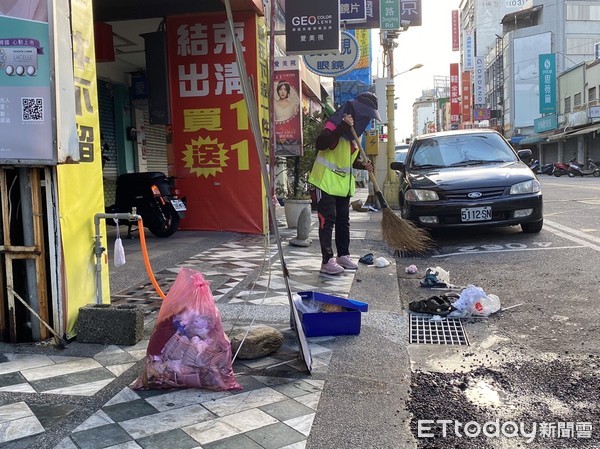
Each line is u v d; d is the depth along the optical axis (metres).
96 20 8.47
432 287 5.44
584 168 31.78
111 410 2.78
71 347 3.68
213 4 8.21
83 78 3.88
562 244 7.25
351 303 4.02
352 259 6.67
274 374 3.26
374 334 3.99
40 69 3.38
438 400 2.99
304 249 7.43
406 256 6.98
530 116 49.94
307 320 3.89
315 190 5.75
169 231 8.31
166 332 3.03
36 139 3.42
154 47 8.42
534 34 49.12
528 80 49.78
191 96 8.55
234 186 8.62
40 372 3.27
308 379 3.19
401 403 2.91
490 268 6.17
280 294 5.00
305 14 7.64
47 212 3.64
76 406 2.82
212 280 5.52
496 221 7.37
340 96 19.17
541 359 3.57
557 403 2.96
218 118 8.52
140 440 2.49
